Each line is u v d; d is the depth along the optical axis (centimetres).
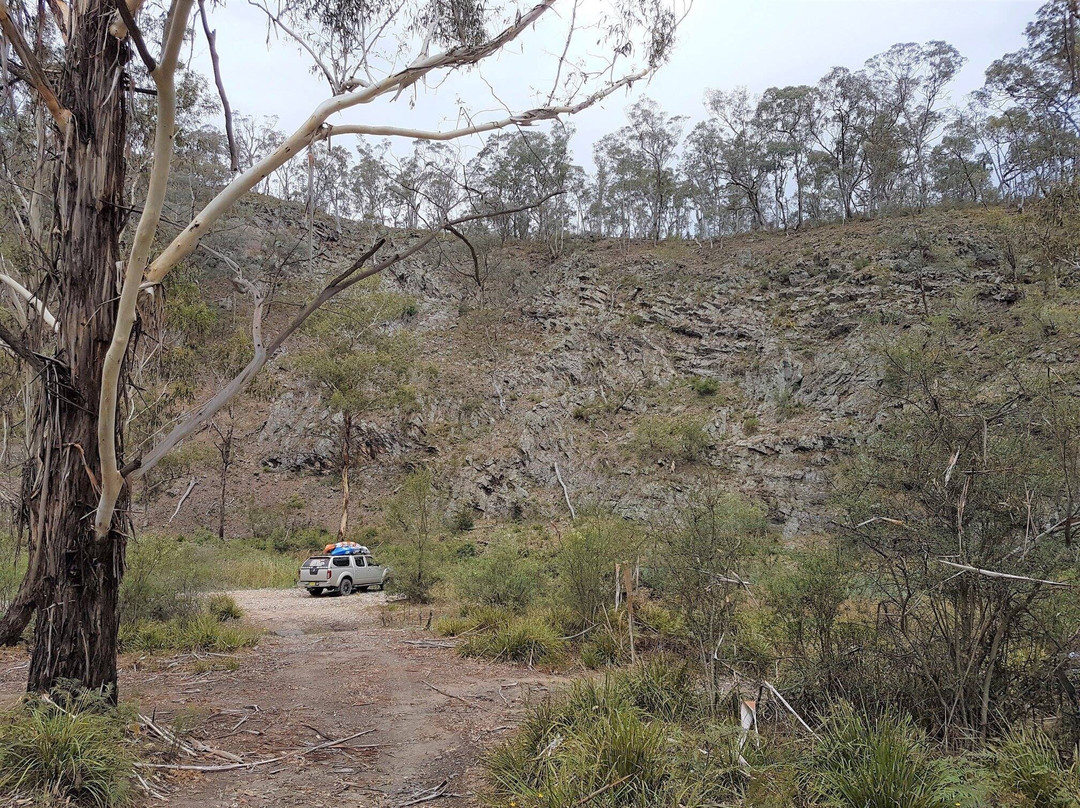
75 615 514
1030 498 445
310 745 577
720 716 549
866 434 597
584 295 5300
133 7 557
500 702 725
